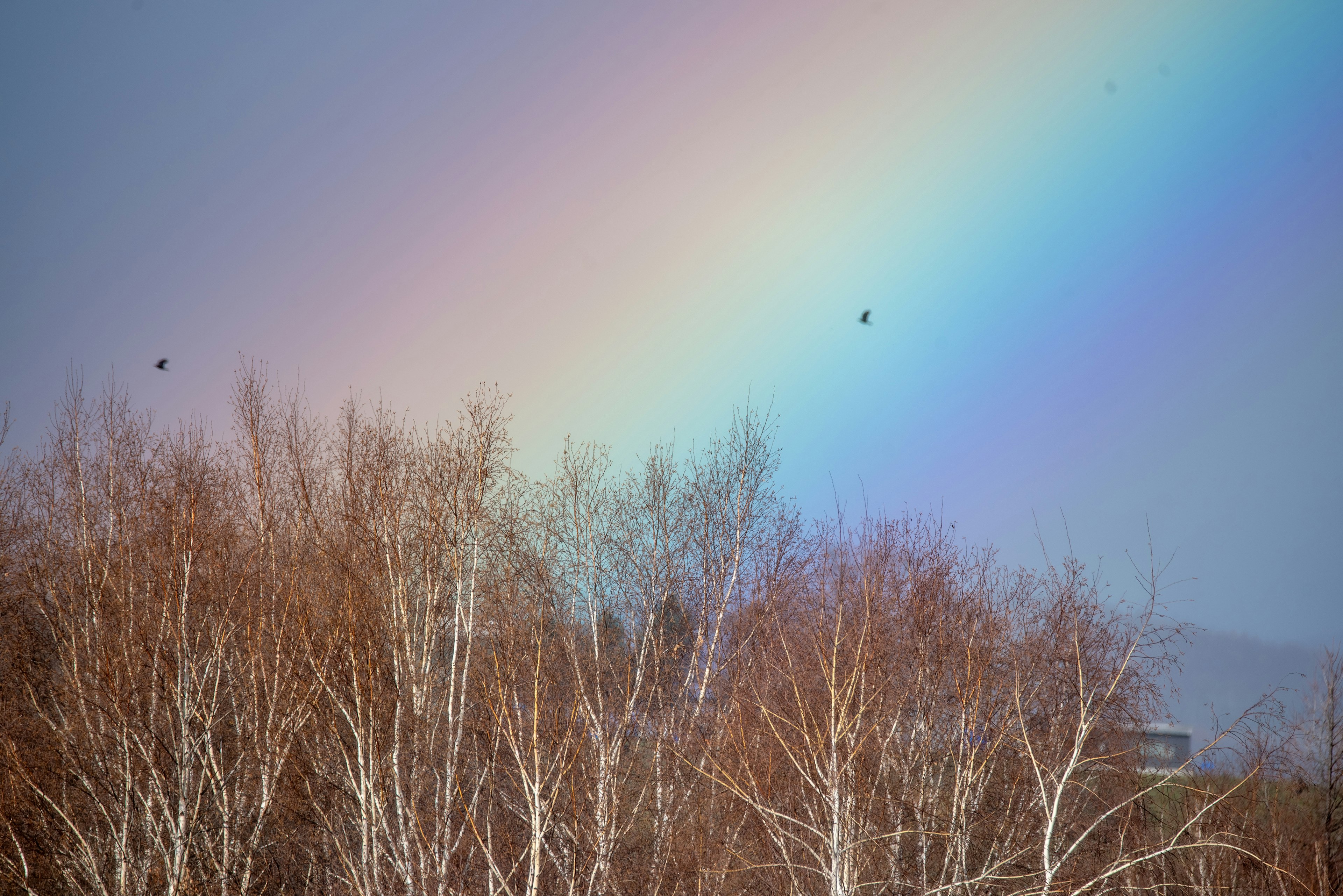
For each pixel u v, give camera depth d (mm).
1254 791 19312
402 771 17969
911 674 20531
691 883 18203
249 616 19812
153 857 18469
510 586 21000
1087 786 19281
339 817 18703
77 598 21266
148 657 19234
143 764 19031
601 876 16688
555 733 17281
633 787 20531
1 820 18859
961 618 20875
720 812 19922
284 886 19188
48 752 20328
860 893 17766
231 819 19062
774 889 18297
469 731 18578
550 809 15609
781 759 19297
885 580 21500
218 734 20531
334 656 18203
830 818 16578
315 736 19578
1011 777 20078
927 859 18453
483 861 17547
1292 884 18531
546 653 19922
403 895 16969
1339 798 19406
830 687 16969
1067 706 20625
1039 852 18906
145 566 20719
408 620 20156
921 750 19922
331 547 20812
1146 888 17688
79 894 18953
